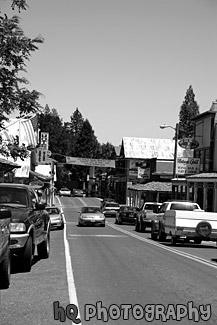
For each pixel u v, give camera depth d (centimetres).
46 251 1738
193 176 4444
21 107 1377
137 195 7525
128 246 2309
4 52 1308
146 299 1056
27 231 1329
